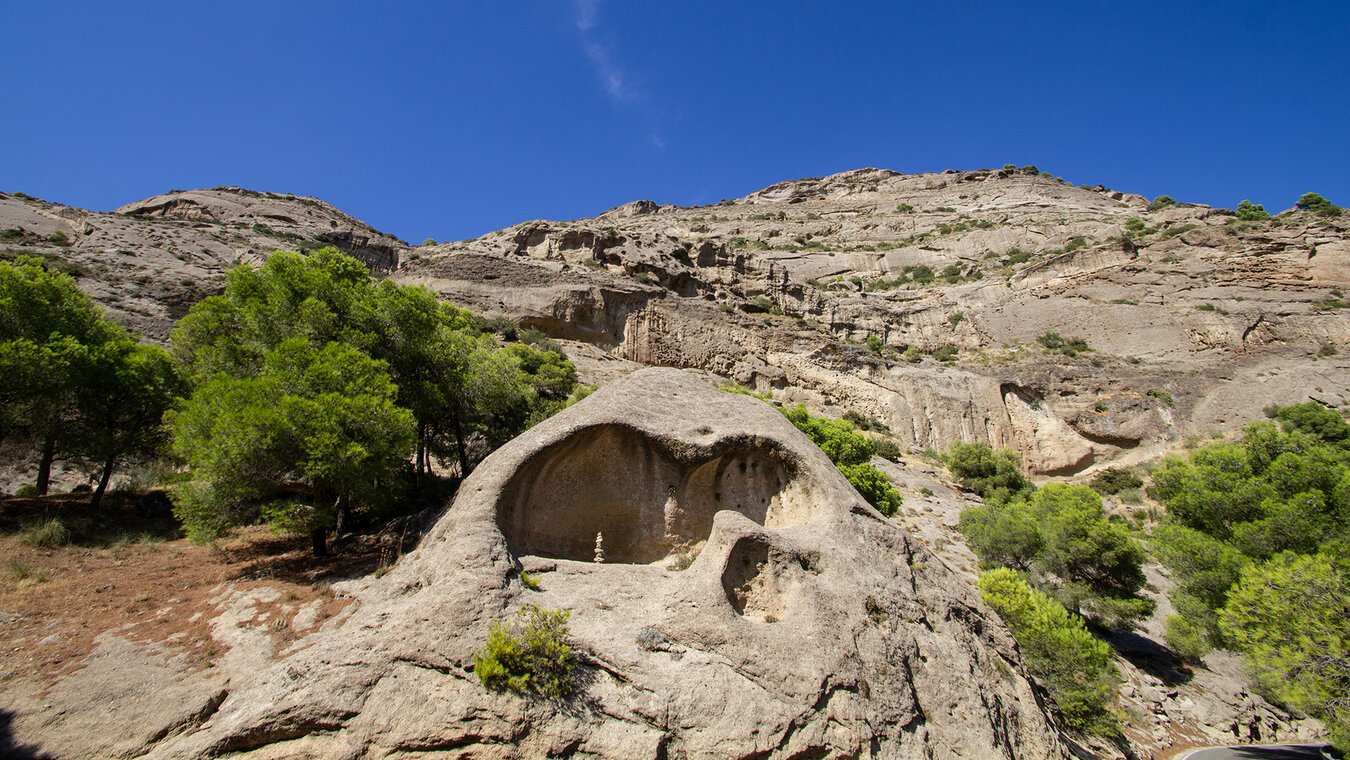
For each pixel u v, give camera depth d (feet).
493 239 203.31
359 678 26.81
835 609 35.22
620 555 43.09
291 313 57.72
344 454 43.19
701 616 32.94
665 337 165.37
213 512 45.29
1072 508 82.23
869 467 84.99
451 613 29.63
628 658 30.09
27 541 46.16
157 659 32.12
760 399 50.98
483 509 36.58
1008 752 34.76
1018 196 372.79
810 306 219.61
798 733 29.53
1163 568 95.45
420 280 158.61
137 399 62.75
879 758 30.42
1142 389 174.70
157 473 67.77
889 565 40.78
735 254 221.05
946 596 41.93
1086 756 44.27
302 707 25.45
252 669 31.09
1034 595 59.57
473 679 27.61
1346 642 45.47
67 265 138.51
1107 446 166.50
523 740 26.58
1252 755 59.41
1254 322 188.44
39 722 26.73
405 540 46.03
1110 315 208.54
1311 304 190.39
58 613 36.42
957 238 311.06
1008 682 40.04
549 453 40.93
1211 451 86.38
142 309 131.44
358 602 37.47
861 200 428.15
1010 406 177.99
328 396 45.32
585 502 42.98
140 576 43.14
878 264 307.78
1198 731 63.26
